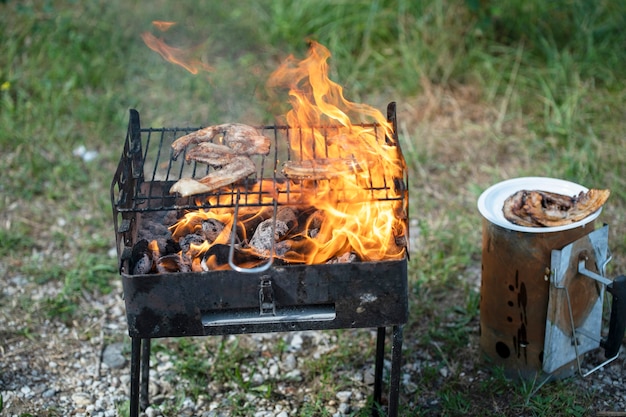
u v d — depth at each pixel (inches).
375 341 141.7
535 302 121.3
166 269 103.2
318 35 237.6
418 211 177.3
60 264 163.8
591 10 233.0
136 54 236.5
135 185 115.3
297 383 133.7
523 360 127.3
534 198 119.7
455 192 183.3
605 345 120.0
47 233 173.3
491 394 127.0
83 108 212.2
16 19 244.5
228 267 102.1
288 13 243.9
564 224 116.7
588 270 118.5
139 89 223.1
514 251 118.8
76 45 232.7
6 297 154.0
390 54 230.5
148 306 98.9
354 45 233.3
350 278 98.3
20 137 199.3
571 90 209.2
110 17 250.1
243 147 117.6
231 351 139.3
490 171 187.9
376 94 217.8
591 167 181.6
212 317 101.3
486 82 219.0
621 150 188.5
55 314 149.9
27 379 134.6
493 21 230.8
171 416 127.6
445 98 214.8
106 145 202.1
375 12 235.9
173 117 210.1
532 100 211.2
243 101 214.5
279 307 101.7
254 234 110.2
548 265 118.1
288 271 97.5
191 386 132.3
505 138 199.2
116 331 147.0
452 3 230.2
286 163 111.3
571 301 121.3
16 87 220.1
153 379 135.3
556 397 124.6
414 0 235.1
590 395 125.8
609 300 142.8
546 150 194.4
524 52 224.8
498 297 124.7
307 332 145.1
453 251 162.9
